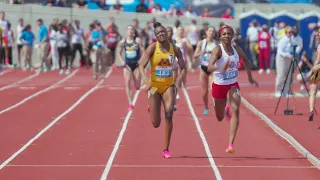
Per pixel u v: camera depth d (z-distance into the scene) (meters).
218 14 75.81
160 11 73.81
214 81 23.75
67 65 61.34
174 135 28.83
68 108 38.06
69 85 50.59
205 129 30.44
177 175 21.09
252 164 22.81
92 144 26.67
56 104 39.88
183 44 39.44
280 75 42.16
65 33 61.62
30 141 27.42
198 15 76.56
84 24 70.19
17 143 26.97
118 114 35.47
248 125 31.66
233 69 23.50
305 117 33.72
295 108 36.56
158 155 24.34
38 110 37.25
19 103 40.34
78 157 24.02
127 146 26.20
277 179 20.58
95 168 22.16
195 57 33.91
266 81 55.44
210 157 24.03
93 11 70.50
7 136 28.67
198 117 34.25
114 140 27.59
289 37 41.56
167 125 23.61
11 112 36.44
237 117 23.20
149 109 24.41
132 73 36.75
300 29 68.38
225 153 24.80
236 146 26.19
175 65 35.12
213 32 33.31
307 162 23.14
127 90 36.75
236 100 23.17
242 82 54.44
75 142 27.16
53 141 27.39
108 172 21.52
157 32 23.20
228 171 21.70
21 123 32.44
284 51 41.66
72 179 20.55
